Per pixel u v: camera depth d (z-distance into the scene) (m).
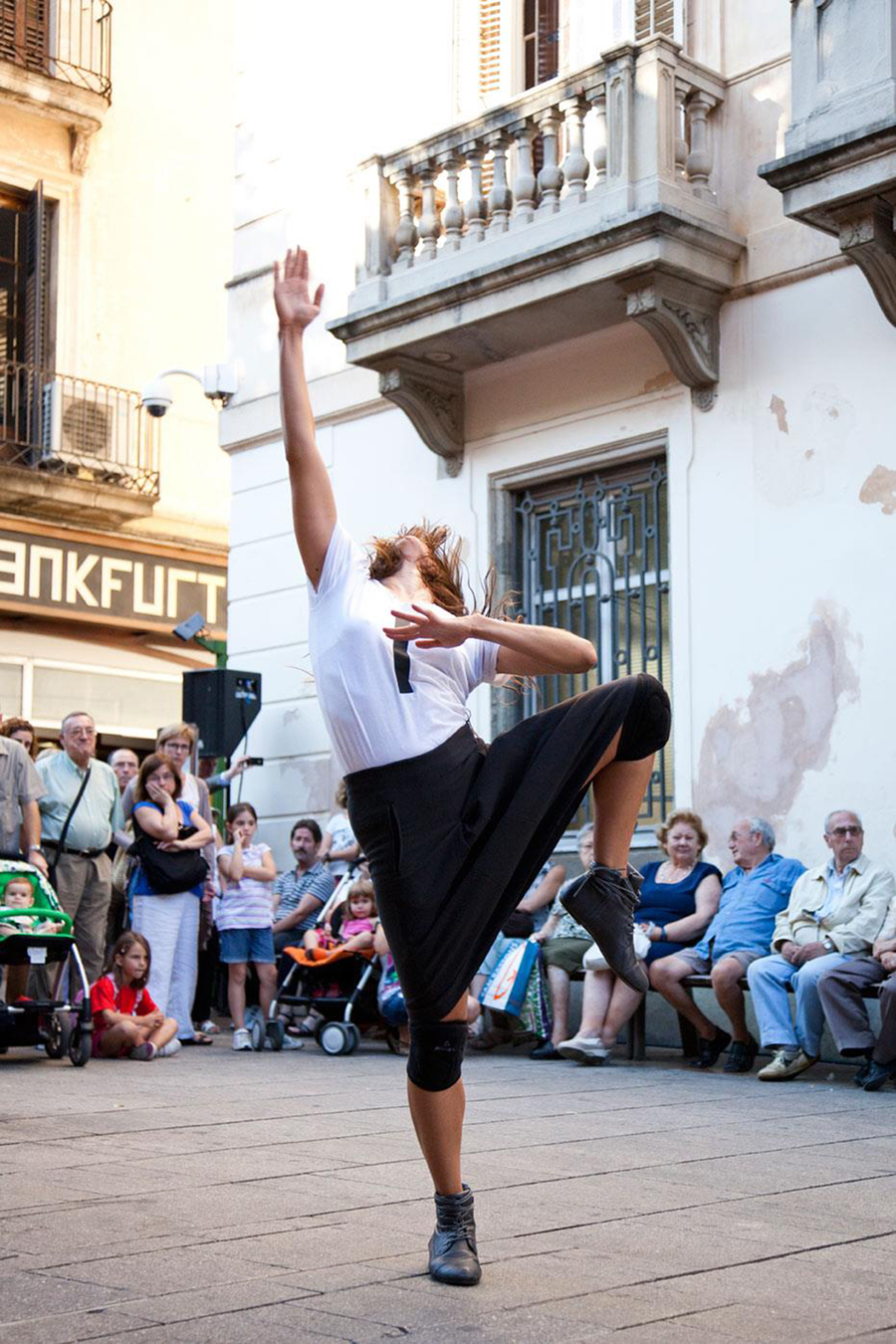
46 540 16.53
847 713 9.02
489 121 10.45
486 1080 7.47
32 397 16.66
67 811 9.18
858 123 8.45
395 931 3.20
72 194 17.08
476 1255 3.25
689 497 9.93
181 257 18.00
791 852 9.20
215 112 18.52
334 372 12.37
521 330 10.47
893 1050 7.23
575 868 10.45
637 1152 5.14
